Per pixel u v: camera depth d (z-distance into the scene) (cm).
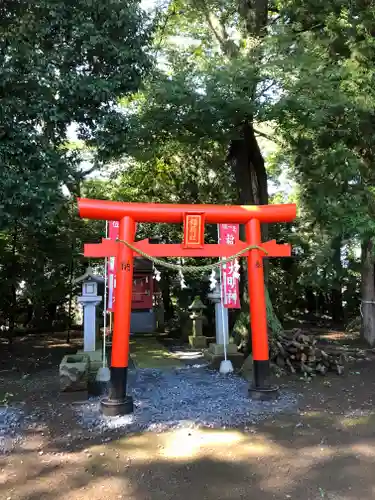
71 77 586
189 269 554
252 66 645
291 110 671
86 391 566
